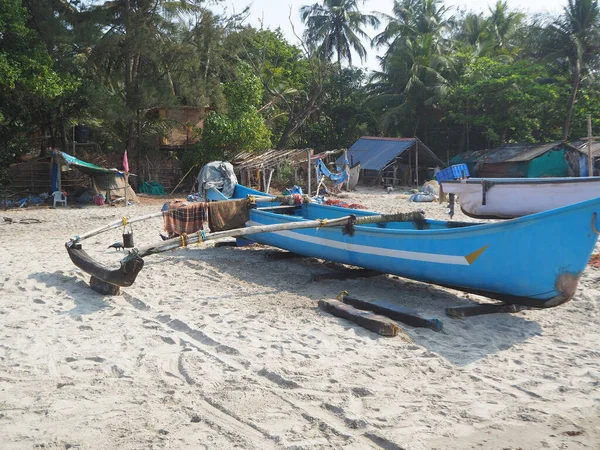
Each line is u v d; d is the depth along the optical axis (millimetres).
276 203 12109
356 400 4785
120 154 29875
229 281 9016
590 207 6164
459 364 5621
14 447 3971
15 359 5656
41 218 18391
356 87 44812
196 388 5023
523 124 34188
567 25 33500
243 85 30250
